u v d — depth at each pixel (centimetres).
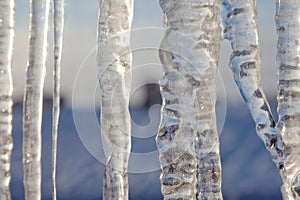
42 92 201
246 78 175
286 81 167
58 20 190
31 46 200
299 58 167
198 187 171
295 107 166
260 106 174
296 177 166
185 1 166
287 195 168
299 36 167
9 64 201
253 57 175
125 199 177
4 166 198
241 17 175
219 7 173
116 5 179
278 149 170
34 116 200
